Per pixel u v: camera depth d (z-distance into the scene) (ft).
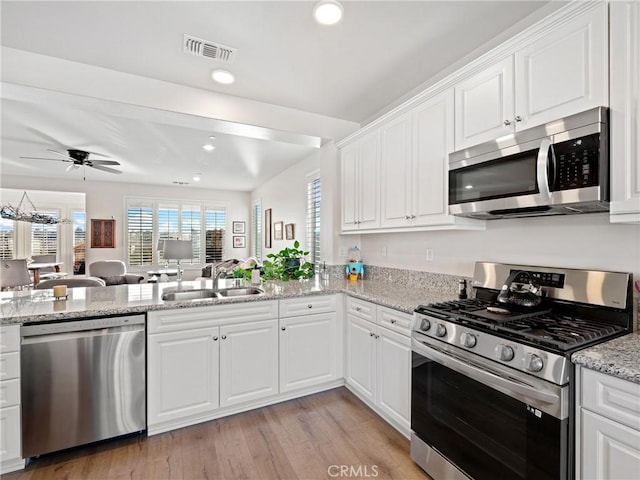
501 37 6.27
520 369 4.04
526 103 4.96
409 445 6.43
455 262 7.63
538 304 5.28
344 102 9.26
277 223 19.54
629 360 3.44
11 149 14.10
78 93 7.17
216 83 8.13
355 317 8.26
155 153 15.01
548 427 3.75
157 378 6.66
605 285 4.77
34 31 6.08
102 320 6.20
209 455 6.12
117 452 6.20
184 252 12.07
